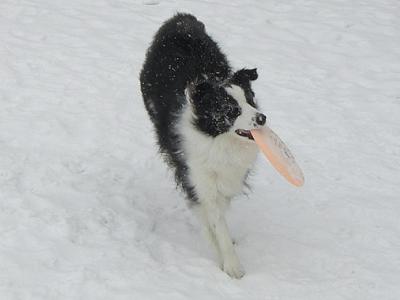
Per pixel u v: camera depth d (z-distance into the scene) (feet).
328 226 18.89
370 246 17.89
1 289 14.65
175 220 19.19
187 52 18.78
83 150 22.04
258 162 22.29
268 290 15.80
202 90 15.65
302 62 30.19
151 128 23.98
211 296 15.28
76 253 16.34
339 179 21.43
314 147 23.35
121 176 20.83
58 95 25.79
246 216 19.49
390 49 31.60
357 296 15.65
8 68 27.68
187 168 16.63
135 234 17.69
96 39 31.48
